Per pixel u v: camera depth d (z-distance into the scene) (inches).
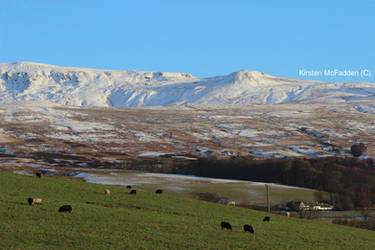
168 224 2335.1
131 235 2034.9
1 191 2888.8
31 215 2255.2
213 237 2132.1
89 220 2267.5
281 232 2427.4
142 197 3144.7
